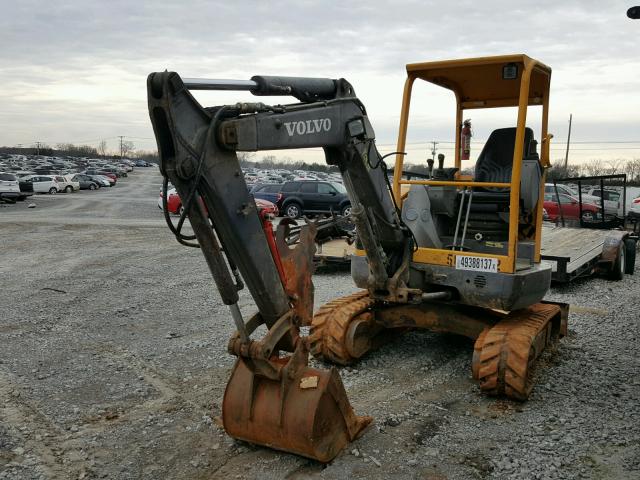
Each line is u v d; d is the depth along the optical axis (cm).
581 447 432
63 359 634
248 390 409
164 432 459
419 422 475
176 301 921
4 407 506
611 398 525
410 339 704
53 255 1399
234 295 347
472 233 640
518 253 601
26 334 729
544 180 612
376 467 402
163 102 304
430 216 599
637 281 1134
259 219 362
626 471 398
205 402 517
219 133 330
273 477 390
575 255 1050
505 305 530
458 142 683
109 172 6575
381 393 538
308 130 400
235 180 344
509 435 452
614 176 1466
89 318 810
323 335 602
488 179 639
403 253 558
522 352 502
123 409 503
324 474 392
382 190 505
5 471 399
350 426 429
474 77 616
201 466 407
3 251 1458
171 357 641
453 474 394
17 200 3403
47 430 462
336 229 488
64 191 4541
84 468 405
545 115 612
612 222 1493
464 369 603
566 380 570
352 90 448
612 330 754
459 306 596
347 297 666
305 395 395
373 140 479
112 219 2391
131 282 1072
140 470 403
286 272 394
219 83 343
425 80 624
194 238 334
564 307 667
